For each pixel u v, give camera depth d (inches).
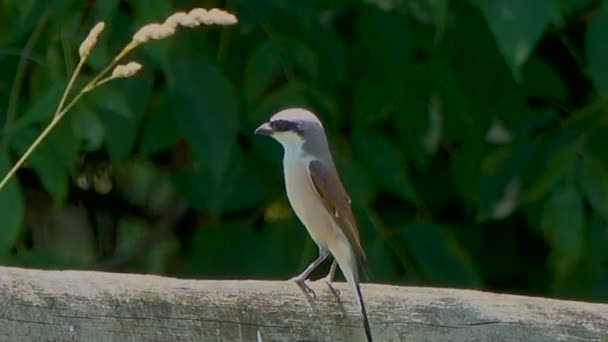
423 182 493.0
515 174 454.0
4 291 249.8
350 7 448.8
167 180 462.9
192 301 265.1
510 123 462.9
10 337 248.7
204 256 456.8
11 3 400.2
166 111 425.1
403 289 285.9
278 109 425.4
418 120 455.8
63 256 458.0
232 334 268.1
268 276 446.0
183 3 427.5
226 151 408.5
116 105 390.6
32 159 396.5
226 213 465.7
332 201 328.2
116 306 257.8
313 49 433.4
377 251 442.0
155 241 502.3
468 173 467.5
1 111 418.3
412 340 281.1
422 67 454.3
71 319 253.6
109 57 408.5
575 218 432.5
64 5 396.8
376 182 443.5
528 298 291.7
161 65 398.9
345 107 456.4
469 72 458.3
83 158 494.3
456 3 447.5
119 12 414.0
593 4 452.1
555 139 450.3
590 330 289.3
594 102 458.0
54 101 389.4
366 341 278.5
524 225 501.4
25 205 488.1
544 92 465.4
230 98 410.9
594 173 435.5
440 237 453.4
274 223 453.4
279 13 430.9
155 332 260.5
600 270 454.0
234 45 433.4
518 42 387.2
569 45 470.9
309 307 276.7
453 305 284.4
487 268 506.0
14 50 412.2
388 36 442.3
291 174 331.0
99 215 513.7
